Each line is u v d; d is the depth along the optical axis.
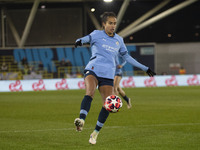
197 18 175.12
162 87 110.88
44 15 149.50
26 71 133.62
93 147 24.36
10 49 135.38
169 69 164.25
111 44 24.94
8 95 86.38
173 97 71.00
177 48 163.38
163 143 25.44
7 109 52.38
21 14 148.62
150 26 177.00
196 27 177.00
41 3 145.88
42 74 134.25
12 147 24.80
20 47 137.75
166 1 136.00
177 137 27.62
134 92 87.88
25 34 135.12
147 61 135.88
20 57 135.62
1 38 148.75
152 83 117.81
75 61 136.12
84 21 148.88
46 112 47.31
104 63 24.56
